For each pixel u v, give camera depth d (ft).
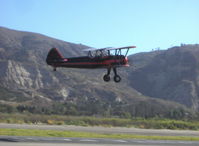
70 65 122.72
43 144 80.53
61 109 472.44
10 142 81.15
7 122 184.24
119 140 105.50
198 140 123.65
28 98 615.98
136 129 195.31
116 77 122.52
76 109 501.97
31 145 77.61
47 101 620.90
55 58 124.16
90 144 87.15
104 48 122.42
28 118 201.98
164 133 169.37
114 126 211.41
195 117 466.29
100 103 590.14
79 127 179.22
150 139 116.88
